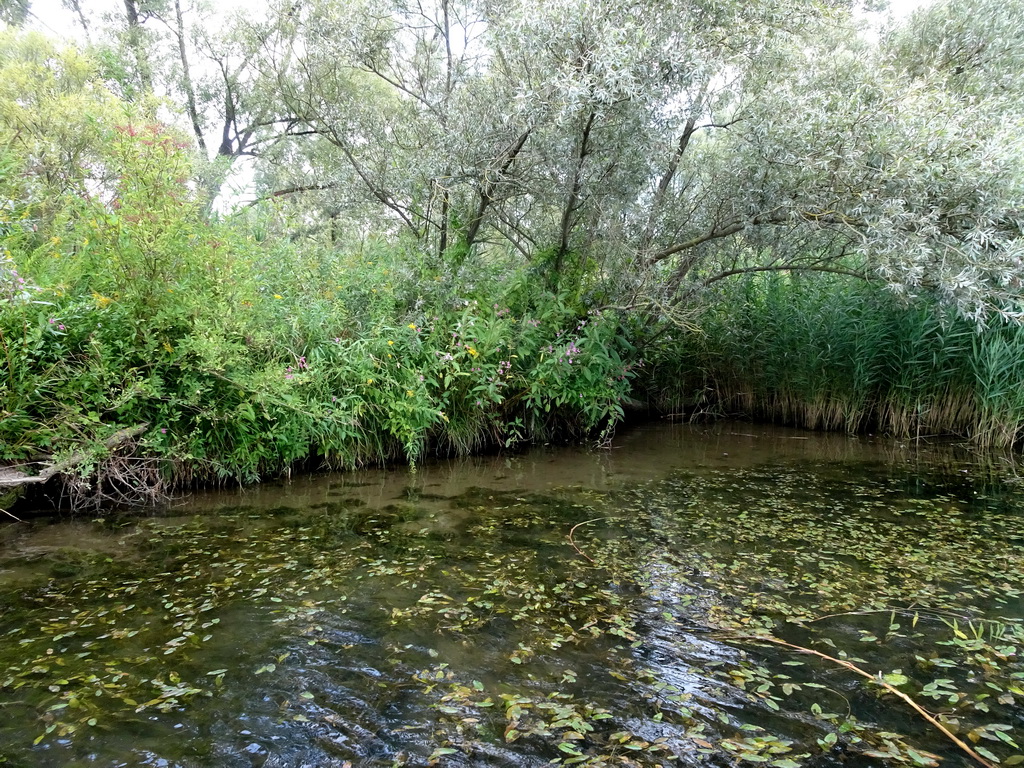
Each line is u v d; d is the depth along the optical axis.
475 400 7.66
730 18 7.04
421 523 4.90
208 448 5.89
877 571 3.96
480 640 3.05
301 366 6.39
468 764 2.17
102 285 5.52
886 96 6.64
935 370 8.90
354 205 9.52
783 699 2.57
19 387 4.78
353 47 8.86
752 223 7.80
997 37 8.41
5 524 4.77
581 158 7.77
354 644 3.00
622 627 3.20
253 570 3.91
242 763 2.16
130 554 4.16
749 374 10.91
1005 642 3.05
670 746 2.27
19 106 8.39
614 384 8.60
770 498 5.71
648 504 5.48
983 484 6.27
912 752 2.24
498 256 10.65
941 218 6.59
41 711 2.44
